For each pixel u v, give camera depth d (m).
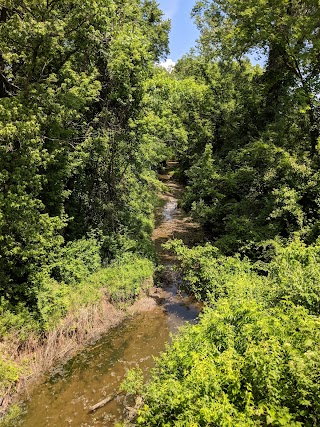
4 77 10.95
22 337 9.77
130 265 14.58
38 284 10.77
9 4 9.55
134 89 13.94
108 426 8.06
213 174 18.25
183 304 13.80
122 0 15.45
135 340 11.47
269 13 14.12
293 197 13.18
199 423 5.21
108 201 15.62
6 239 9.61
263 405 5.16
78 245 13.55
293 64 15.47
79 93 11.95
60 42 11.55
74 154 12.88
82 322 11.34
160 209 25.41
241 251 14.77
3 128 8.70
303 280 8.29
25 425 8.14
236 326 6.96
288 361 5.61
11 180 9.89
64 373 9.82
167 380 6.33
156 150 18.12
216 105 22.88
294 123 15.59
